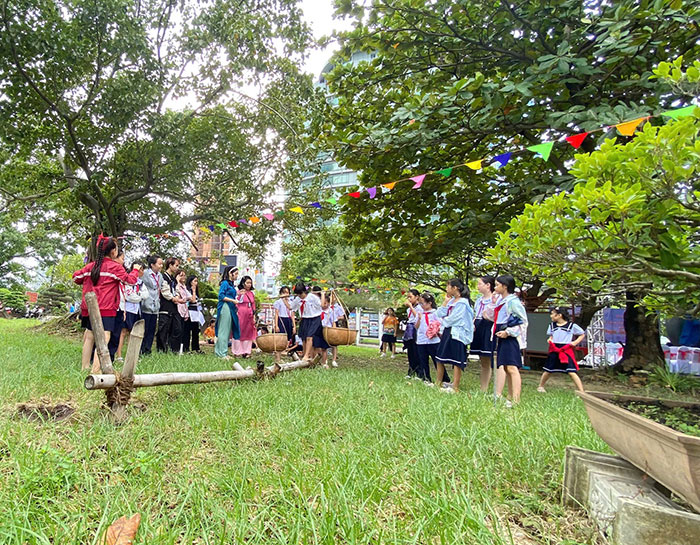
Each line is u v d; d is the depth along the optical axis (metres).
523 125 6.67
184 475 2.33
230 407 3.66
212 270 23.48
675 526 1.66
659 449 1.74
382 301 24.80
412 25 7.07
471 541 1.79
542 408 4.60
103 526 1.73
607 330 13.47
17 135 8.68
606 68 6.13
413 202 9.05
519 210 8.02
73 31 8.06
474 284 15.41
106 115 8.45
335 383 5.40
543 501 2.31
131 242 15.00
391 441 3.01
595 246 2.97
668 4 5.29
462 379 8.30
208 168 11.45
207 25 9.76
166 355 7.00
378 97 8.05
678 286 4.22
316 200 11.97
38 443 2.64
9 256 33.66
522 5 6.55
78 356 6.57
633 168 2.50
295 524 1.80
